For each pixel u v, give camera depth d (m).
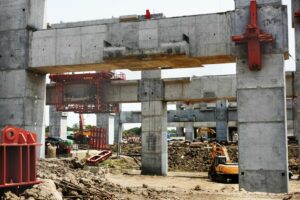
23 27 25.55
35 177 12.32
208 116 68.50
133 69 26.58
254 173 20.84
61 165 29.12
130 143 68.00
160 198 16.47
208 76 35.00
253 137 21.06
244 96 21.42
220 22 22.42
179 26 23.08
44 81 27.36
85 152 46.88
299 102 27.33
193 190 20.94
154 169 35.44
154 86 36.06
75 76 38.03
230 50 22.09
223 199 16.77
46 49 25.19
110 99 37.56
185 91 35.31
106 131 61.12
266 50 21.22
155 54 22.78
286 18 21.11
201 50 22.59
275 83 20.97
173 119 70.38
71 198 13.85
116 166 42.09
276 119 20.81
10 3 26.00
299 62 26.89
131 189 18.75
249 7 21.72
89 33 24.56
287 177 20.44
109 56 23.62
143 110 36.25
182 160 46.50
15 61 25.56
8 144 11.44
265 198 17.11
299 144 27.92
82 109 39.53
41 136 26.78
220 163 31.91
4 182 11.27
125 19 25.38
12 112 25.33
